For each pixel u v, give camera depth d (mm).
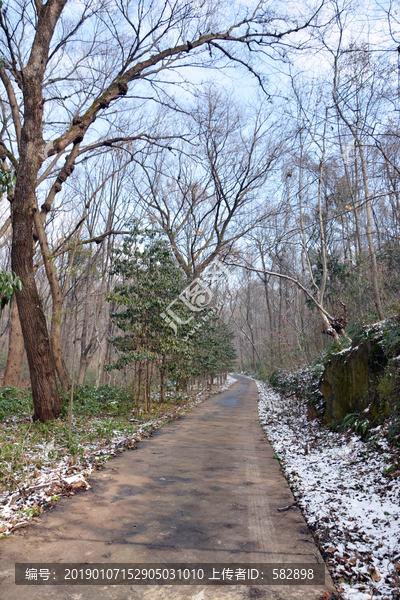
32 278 8906
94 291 18719
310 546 3312
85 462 5836
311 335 18297
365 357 6820
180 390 18859
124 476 5281
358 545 3215
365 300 14047
